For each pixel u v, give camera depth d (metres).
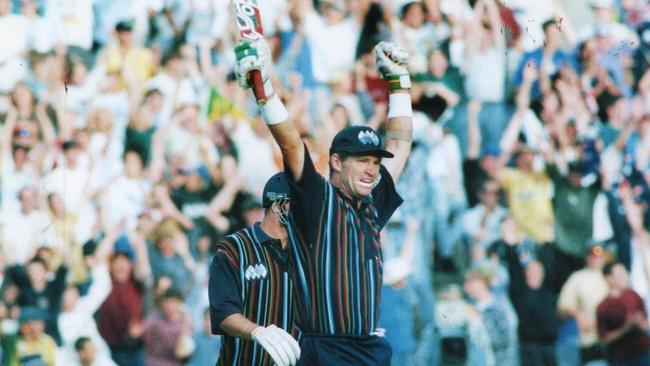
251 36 14.68
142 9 33.97
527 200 33.88
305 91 34.06
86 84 33.34
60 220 32.12
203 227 32.75
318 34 34.56
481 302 32.72
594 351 33.31
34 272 31.52
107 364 31.34
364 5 34.97
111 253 32.00
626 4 37.31
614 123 35.69
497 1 35.59
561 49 35.88
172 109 33.34
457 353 32.19
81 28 33.66
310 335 14.98
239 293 17.98
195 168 33.03
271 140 33.84
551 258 33.69
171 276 32.03
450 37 35.03
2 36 33.09
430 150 33.75
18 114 32.62
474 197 33.75
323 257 14.91
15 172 32.19
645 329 33.62
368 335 15.02
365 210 15.47
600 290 33.69
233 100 33.88
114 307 31.58
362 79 34.56
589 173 34.78
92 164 32.72
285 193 18.16
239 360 18.16
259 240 18.20
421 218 33.09
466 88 34.72
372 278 15.11
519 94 35.00
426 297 32.44
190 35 34.03
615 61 36.28
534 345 32.81
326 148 33.78
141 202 32.53
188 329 31.88
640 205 34.94
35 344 31.09
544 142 34.75
